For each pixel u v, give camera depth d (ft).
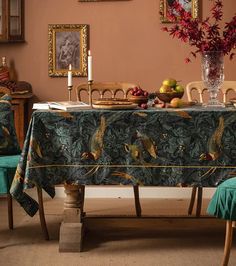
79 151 10.05
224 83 13.32
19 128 15.38
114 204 14.34
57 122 10.03
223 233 11.65
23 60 16.60
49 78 16.63
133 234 11.57
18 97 15.26
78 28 16.40
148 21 16.39
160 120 9.96
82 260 9.96
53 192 11.05
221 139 9.96
